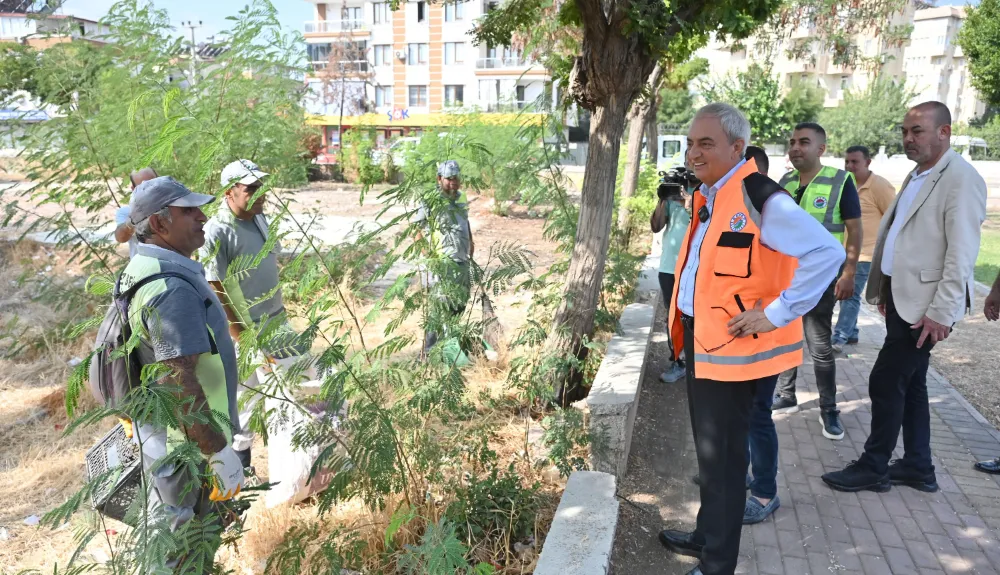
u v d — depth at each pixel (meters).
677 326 3.10
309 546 3.09
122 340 2.40
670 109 45.19
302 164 7.55
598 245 4.54
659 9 3.90
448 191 4.86
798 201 4.80
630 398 3.76
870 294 4.06
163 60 5.91
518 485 3.54
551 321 4.84
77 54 5.55
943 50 62.97
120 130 5.55
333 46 39.75
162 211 2.40
